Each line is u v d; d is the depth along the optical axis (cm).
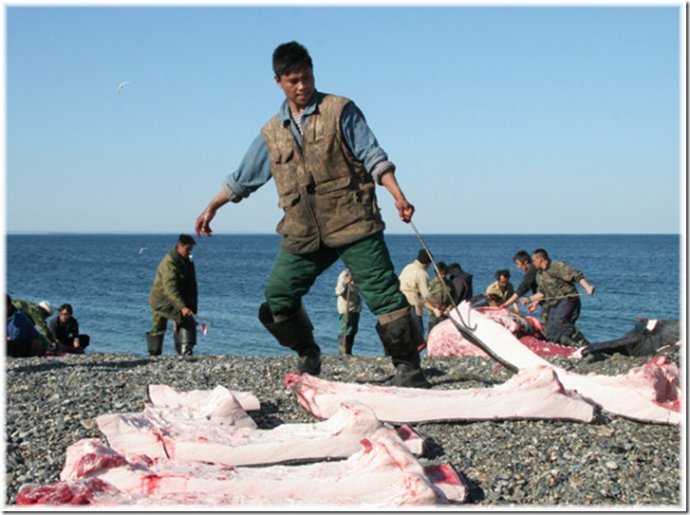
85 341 1468
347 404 471
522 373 542
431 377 736
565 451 470
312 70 575
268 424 544
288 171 588
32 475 439
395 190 571
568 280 1176
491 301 1322
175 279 1135
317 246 594
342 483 385
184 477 383
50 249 15962
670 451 469
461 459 462
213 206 627
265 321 642
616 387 541
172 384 686
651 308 3259
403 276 1288
